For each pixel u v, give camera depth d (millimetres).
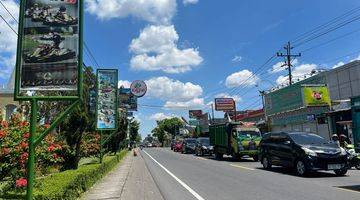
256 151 28453
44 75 7617
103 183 15547
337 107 31422
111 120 22094
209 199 11281
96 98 22156
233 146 29328
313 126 35250
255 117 59281
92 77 24719
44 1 7770
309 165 16266
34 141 7301
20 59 7625
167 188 14203
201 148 39719
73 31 7750
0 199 9039
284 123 40875
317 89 34156
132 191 13500
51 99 7531
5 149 9977
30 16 7730
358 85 30234
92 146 24359
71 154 17219
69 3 7812
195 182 15797
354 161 18875
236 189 13195
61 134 17406
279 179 15719
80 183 11461
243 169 20984
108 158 26500
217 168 22469
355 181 14539
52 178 11719
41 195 8633
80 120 17516
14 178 10242
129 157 41344
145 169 23750
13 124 10961
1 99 35906
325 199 10570
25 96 7523
